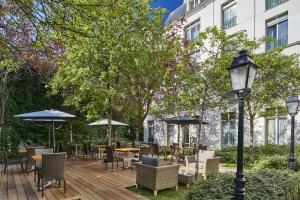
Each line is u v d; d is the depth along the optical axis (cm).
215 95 783
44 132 1828
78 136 1967
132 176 951
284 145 1330
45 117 995
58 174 716
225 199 418
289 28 1430
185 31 2156
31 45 478
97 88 1299
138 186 798
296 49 1388
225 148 1625
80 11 405
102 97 1365
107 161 1095
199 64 800
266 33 1565
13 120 1716
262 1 1578
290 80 1172
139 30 1200
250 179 502
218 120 1806
